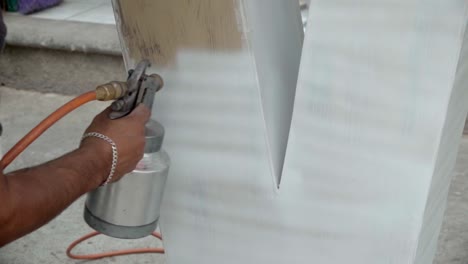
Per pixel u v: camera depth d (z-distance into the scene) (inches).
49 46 121.8
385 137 40.9
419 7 37.4
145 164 42.5
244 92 44.2
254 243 49.1
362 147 41.7
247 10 42.2
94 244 86.0
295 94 43.8
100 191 43.2
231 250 50.6
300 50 50.4
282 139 46.6
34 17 131.0
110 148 38.8
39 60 125.6
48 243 86.0
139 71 41.3
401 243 43.3
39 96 126.6
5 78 129.0
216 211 49.9
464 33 37.7
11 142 109.6
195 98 46.8
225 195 48.8
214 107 46.1
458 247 84.7
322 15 39.5
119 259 83.0
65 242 86.3
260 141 45.2
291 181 45.0
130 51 48.8
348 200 43.6
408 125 40.0
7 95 126.9
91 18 131.8
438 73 38.2
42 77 127.0
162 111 48.5
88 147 38.6
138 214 43.5
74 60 123.6
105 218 43.6
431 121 39.3
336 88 40.9
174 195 51.4
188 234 52.4
